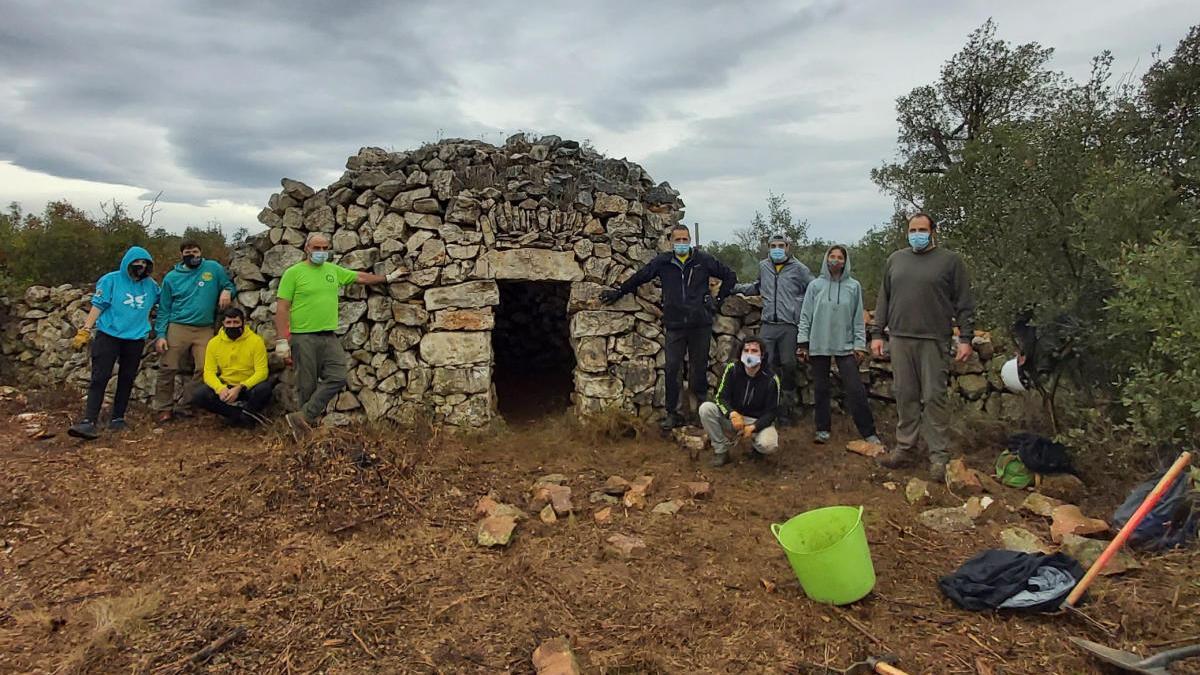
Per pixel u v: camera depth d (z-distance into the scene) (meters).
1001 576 3.33
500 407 8.09
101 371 6.05
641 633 3.14
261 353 6.39
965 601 3.30
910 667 2.85
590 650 3.02
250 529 4.20
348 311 6.59
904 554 3.92
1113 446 4.54
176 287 6.61
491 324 6.66
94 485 4.90
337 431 5.25
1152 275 3.99
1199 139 5.50
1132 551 3.77
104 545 4.05
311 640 3.06
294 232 6.78
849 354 5.82
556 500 4.66
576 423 6.63
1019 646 2.98
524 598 3.48
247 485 4.68
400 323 6.62
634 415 6.65
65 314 7.64
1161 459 4.29
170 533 4.16
